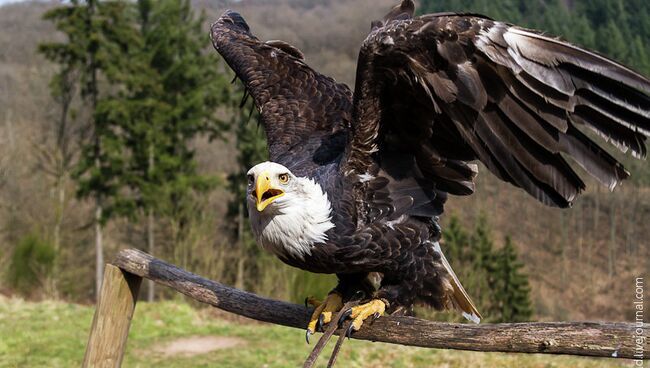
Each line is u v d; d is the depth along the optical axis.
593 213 32.16
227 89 28.91
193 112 28.36
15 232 24.05
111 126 28.55
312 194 3.61
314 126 4.55
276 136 4.52
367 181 3.85
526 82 3.28
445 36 3.32
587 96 3.20
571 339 3.02
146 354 9.29
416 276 3.90
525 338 3.16
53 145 26.27
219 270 18.94
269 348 9.50
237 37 5.27
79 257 27.58
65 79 26.48
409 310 4.02
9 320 10.50
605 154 3.30
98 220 26.73
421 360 8.89
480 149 3.61
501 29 3.27
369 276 4.11
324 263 3.68
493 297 20.83
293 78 4.91
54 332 10.02
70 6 26.05
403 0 3.82
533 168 3.52
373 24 3.79
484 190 29.84
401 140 3.91
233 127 29.80
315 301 4.18
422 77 3.46
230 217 27.56
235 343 9.77
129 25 27.09
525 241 31.27
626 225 31.27
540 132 3.38
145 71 27.27
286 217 3.54
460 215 28.16
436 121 3.79
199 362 8.93
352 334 3.78
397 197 3.89
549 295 29.33
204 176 27.36
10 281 17.30
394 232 3.83
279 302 4.29
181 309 11.10
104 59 26.20
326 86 4.84
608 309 28.41
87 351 5.13
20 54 27.12
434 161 3.95
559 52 3.16
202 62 28.64
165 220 24.55
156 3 28.12
